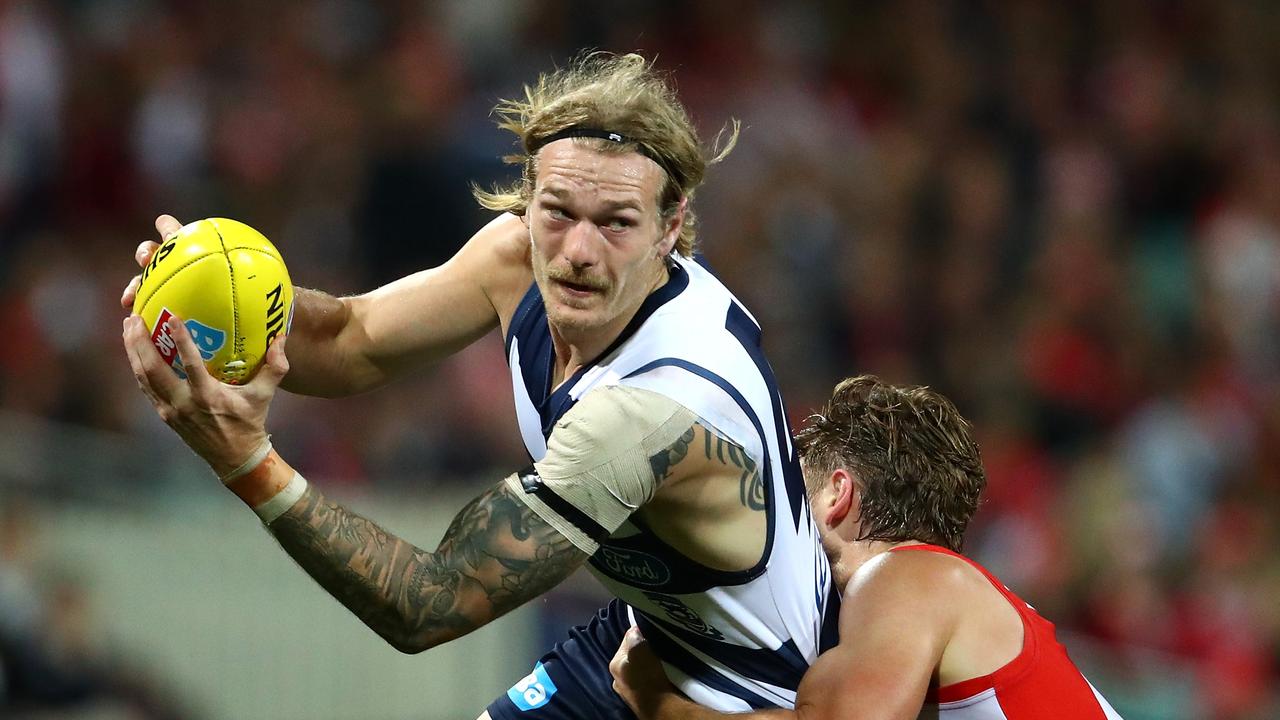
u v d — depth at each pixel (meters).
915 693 10.12
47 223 30.56
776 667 10.80
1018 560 27.44
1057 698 10.67
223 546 23.67
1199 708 24.16
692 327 9.86
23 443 23.77
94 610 23.22
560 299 9.54
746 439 9.70
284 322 9.59
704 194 31.66
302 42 33.34
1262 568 28.22
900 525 11.41
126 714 22.95
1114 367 31.77
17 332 27.97
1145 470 29.62
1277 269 34.06
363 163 30.83
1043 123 36.22
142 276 9.55
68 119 31.33
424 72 32.31
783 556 10.34
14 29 31.00
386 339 11.24
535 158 9.70
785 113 34.41
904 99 36.47
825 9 37.31
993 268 33.03
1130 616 26.72
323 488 24.66
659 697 11.08
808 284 31.36
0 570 22.64
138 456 24.23
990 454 29.38
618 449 9.30
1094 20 37.94
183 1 33.03
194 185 31.48
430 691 23.47
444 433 26.66
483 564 9.24
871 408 11.67
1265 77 38.50
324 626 23.62
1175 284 33.84
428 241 29.73
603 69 10.27
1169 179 36.19
